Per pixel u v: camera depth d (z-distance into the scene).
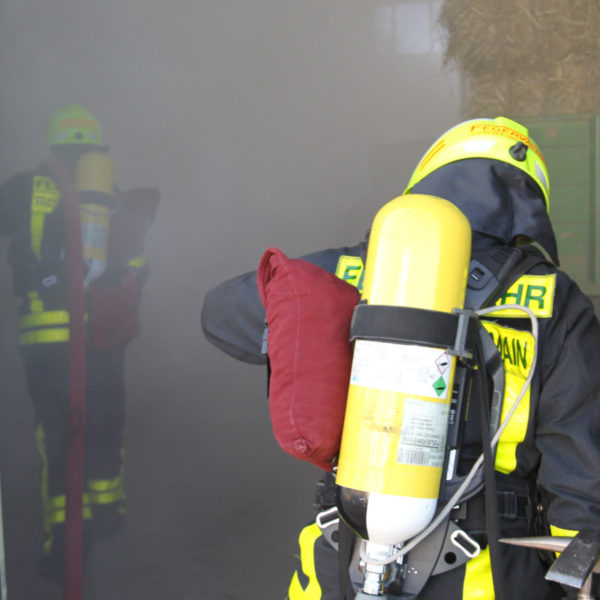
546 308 1.30
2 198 3.13
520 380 1.29
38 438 3.18
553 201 3.96
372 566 1.22
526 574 1.33
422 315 1.17
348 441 1.17
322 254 1.55
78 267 2.93
